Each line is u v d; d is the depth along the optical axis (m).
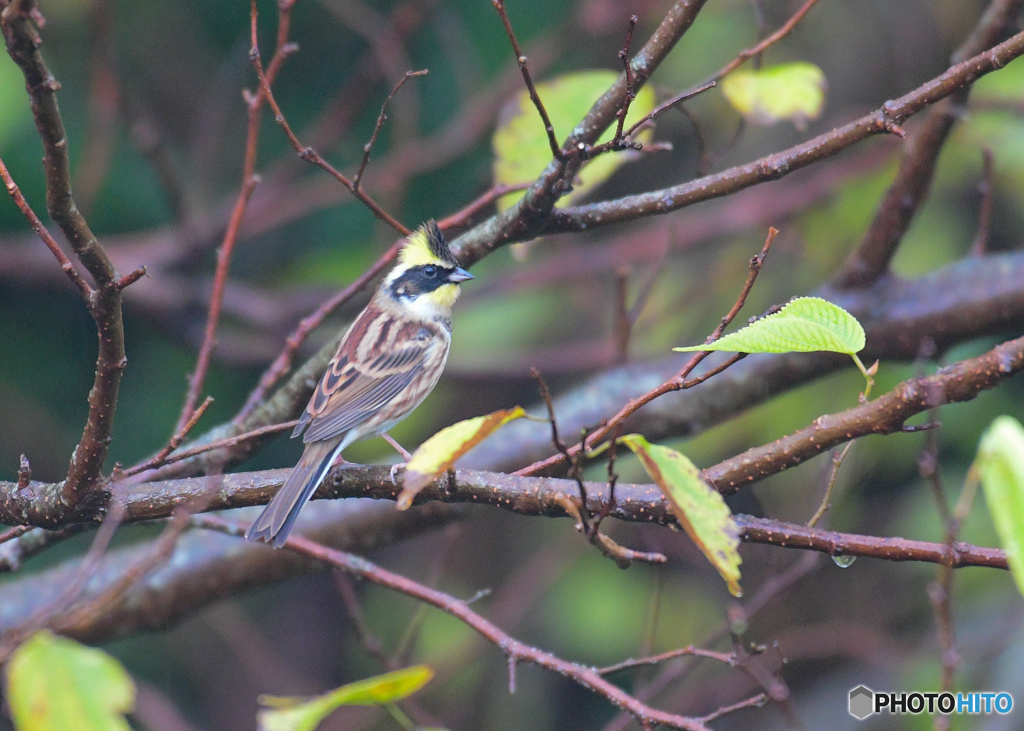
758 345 5.00
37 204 13.02
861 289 9.30
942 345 9.25
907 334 9.18
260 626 15.65
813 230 12.87
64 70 13.29
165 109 14.69
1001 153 11.47
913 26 12.82
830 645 11.71
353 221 14.88
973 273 9.22
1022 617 11.20
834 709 12.48
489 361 13.47
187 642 14.58
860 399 5.64
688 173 13.93
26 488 6.36
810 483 11.01
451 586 14.31
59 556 13.70
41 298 13.93
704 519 4.52
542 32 14.20
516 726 13.31
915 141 8.36
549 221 7.08
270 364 13.59
